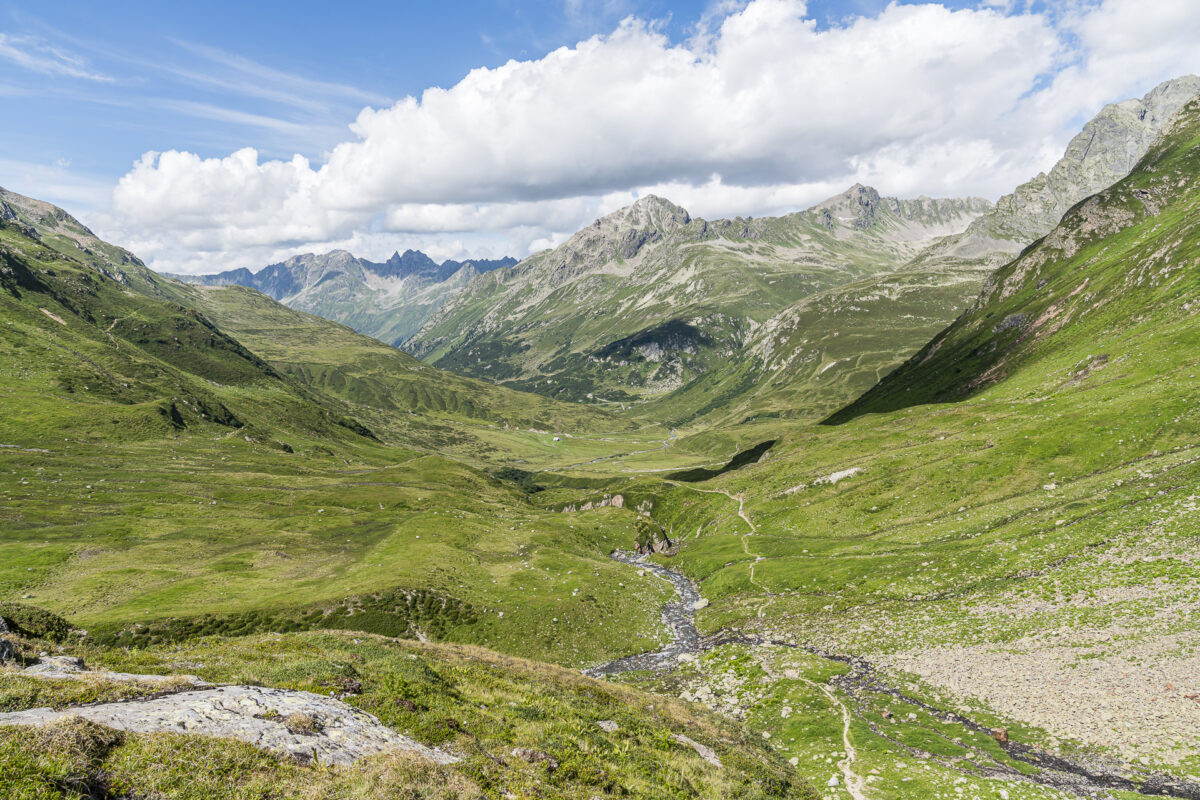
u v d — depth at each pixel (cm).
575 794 1944
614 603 9638
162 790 1230
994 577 7138
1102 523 7181
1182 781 3394
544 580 10362
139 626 7831
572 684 3778
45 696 1540
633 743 2816
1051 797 3394
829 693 5475
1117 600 5634
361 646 3350
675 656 7969
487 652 4241
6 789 1005
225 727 1595
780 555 10619
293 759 1520
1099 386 11762
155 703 1658
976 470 10631
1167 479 7619
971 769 3912
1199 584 5309
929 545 8900
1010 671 5181
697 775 2666
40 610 2750
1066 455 9794
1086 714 4303
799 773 3850
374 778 1490
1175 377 10362
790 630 7688
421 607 8962
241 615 8325
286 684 2223
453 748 2031
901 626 6712
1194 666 4400
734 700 5838
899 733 4550
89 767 1192
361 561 11138
